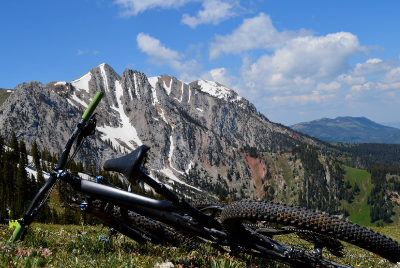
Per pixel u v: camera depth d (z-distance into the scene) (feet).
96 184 15.38
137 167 13.44
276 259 15.05
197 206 17.26
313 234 14.26
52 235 23.09
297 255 14.32
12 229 21.06
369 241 12.26
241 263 15.34
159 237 19.07
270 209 13.52
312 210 13.28
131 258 15.71
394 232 102.17
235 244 15.71
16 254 14.24
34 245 17.35
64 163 15.98
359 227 12.56
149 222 18.94
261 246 15.28
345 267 13.75
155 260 15.97
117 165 14.02
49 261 13.78
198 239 19.92
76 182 15.47
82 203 17.78
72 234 24.34
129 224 18.95
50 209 228.84
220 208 16.03
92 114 16.16
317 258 13.97
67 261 14.38
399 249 12.22
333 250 14.33
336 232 12.64
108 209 18.49
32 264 13.00
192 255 16.99
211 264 15.19
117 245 19.81
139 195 14.78
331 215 12.98
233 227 15.19
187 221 16.69
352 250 24.88
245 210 13.87
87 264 14.11
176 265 14.21
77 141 16.06
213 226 16.05
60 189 17.29
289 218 13.21
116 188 15.26
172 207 14.67
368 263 21.43
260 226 16.55
